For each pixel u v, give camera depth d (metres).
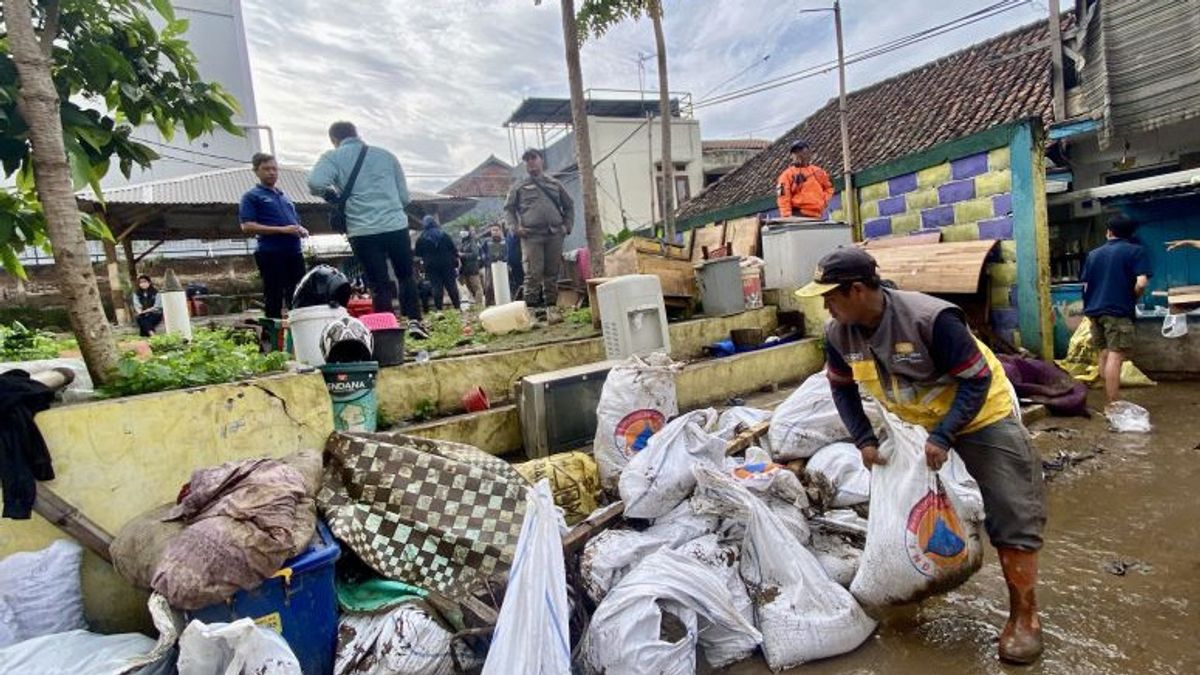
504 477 3.06
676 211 16.38
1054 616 2.69
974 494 2.88
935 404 2.46
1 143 2.96
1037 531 2.38
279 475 2.55
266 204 5.44
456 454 3.13
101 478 2.63
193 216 13.73
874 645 2.61
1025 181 6.71
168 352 4.08
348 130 5.78
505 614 2.23
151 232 14.38
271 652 1.96
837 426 3.53
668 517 3.04
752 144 26.50
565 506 3.50
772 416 3.87
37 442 2.44
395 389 4.27
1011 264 6.94
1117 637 2.50
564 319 6.71
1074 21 10.73
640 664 2.31
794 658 2.50
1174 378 6.35
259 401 3.04
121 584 2.66
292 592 2.36
